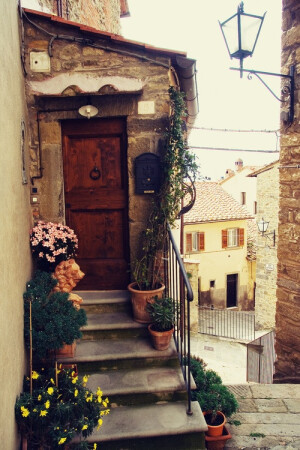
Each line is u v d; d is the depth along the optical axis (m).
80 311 3.24
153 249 3.95
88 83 3.88
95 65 3.89
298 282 4.53
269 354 8.03
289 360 4.70
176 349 3.65
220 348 12.79
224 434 3.28
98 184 4.28
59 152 4.10
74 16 6.09
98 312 4.10
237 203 21.94
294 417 3.68
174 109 3.92
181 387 3.30
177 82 4.53
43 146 4.07
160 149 4.03
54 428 2.56
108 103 4.01
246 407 3.86
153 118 4.01
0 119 2.62
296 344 4.58
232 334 15.14
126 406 3.26
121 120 4.16
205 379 3.63
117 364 3.56
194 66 4.08
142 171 3.99
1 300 2.40
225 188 28.47
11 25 3.18
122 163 4.23
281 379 4.80
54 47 3.87
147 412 3.18
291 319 4.64
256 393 4.14
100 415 2.89
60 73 3.88
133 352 3.56
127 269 4.34
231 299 21.69
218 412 3.39
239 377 10.31
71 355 3.51
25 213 3.61
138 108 4.00
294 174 4.52
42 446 2.69
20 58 3.62
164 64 3.91
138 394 3.29
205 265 20.50
